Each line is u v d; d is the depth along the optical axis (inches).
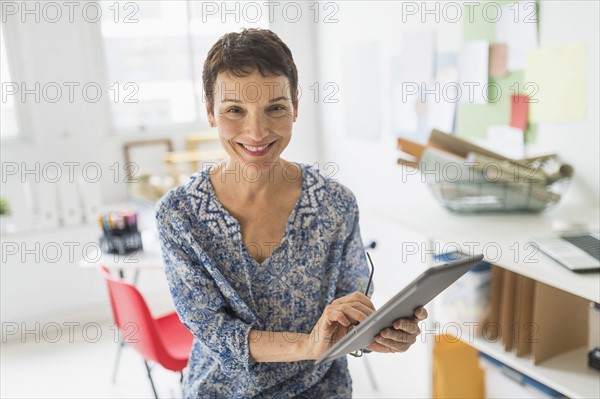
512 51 96.1
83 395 109.2
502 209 79.4
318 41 160.9
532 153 94.6
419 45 120.5
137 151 151.6
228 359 46.0
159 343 82.4
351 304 43.4
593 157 83.4
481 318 77.4
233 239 46.3
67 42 139.9
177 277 46.6
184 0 151.2
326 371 50.1
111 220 106.3
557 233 69.9
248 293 47.1
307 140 167.5
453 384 86.3
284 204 47.1
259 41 43.0
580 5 82.4
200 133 158.2
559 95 87.7
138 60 150.0
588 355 68.5
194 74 155.7
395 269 140.6
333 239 48.5
